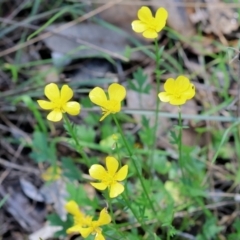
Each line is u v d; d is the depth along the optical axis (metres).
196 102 0.83
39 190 0.79
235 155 0.78
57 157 0.81
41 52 0.88
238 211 0.74
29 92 0.83
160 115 0.75
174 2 0.87
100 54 0.85
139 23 0.58
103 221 0.56
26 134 0.82
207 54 0.85
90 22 0.87
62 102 0.55
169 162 0.79
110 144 0.78
